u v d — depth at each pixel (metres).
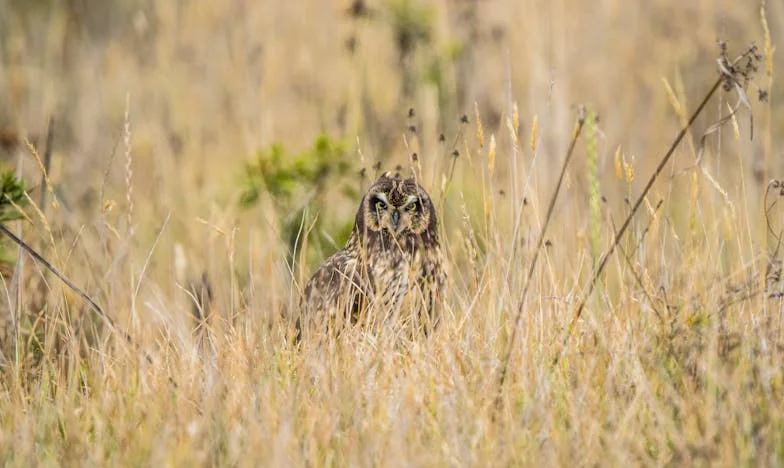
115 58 36.69
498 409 13.27
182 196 28.64
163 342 16.70
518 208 17.28
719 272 16.09
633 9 35.19
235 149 31.11
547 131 26.92
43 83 34.09
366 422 13.12
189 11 37.09
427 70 29.50
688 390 13.09
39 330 17.77
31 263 19.28
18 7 39.41
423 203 18.02
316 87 33.31
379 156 24.98
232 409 13.77
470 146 25.62
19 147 23.86
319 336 15.28
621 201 24.73
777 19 34.62
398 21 30.06
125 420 13.79
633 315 15.25
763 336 13.84
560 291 16.47
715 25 34.16
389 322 16.58
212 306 17.19
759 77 32.62
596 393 13.38
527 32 30.72
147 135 31.86
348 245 18.61
